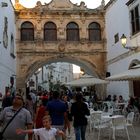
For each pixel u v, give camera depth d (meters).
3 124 7.88
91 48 36.00
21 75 35.06
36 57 35.34
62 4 36.12
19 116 7.75
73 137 15.73
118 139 14.84
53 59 35.88
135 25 26.98
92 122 16.70
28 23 35.78
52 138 7.13
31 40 35.59
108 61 35.47
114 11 32.84
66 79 110.38
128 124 14.41
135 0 26.72
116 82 32.69
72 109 11.98
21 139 7.75
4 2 25.86
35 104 22.22
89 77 26.94
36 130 7.20
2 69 25.73
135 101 21.98
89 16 36.44
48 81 70.56
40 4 35.81
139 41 25.95
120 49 31.17
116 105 24.75
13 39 33.28
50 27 35.94
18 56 35.22
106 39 36.22
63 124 10.99
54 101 10.98
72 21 36.22
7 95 15.49
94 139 15.27
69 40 36.00
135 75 17.19
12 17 32.94
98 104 28.61
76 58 35.78
